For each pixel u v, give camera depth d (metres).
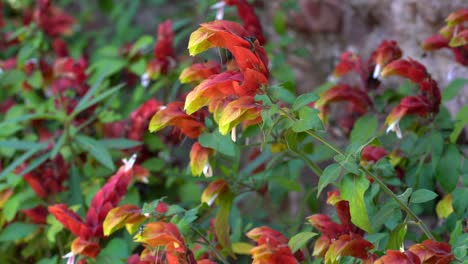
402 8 3.47
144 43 3.53
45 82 3.62
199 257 2.47
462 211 2.48
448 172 2.58
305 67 4.07
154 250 2.29
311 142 2.91
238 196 2.91
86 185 3.16
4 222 3.21
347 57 3.02
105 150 2.93
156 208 2.38
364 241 2.06
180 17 4.68
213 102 2.17
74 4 5.78
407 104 2.56
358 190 2.03
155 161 3.15
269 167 2.86
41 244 3.08
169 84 3.53
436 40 2.83
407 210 2.12
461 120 2.71
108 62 3.59
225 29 2.08
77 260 2.59
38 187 3.07
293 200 3.87
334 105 3.72
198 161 2.42
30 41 3.92
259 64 2.10
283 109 2.10
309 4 3.93
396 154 2.74
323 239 2.21
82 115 3.41
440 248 2.05
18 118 3.01
